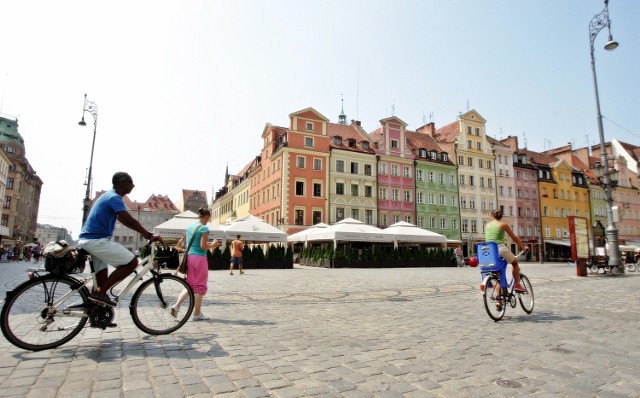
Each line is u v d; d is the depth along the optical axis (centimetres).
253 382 342
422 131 5953
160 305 522
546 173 6184
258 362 401
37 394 306
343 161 4581
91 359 398
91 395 307
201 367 380
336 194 4484
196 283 620
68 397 302
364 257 2797
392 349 462
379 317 673
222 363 394
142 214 10788
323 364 399
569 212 6256
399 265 2897
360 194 4606
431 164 5125
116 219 479
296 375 364
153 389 321
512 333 552
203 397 307
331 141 4650
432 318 666
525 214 5806
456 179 5284
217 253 2350
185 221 2439
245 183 6034
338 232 2705
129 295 837
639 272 2152
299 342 489
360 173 4644
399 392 327
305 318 658
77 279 452
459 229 5194
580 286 1257
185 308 542
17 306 424
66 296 446
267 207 4803
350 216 4516
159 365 383
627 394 330
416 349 463
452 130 5638
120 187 491
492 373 379
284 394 317
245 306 786
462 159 5388
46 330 436
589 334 548
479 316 688
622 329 581
